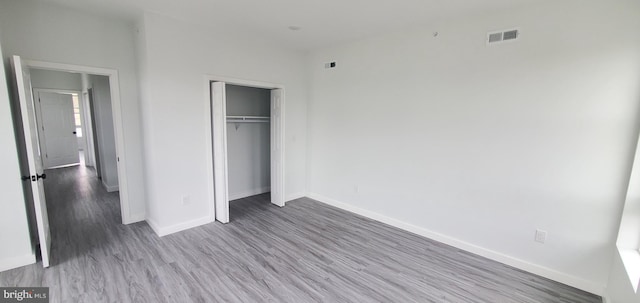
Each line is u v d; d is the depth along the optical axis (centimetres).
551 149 257
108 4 283
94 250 299
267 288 243
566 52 244
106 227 357
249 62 398
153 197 343
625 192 228
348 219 406
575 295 242
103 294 229
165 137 329
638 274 190
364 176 412
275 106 450
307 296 234
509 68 273
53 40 290
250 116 479
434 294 240
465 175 312
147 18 302
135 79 348
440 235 338
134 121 354
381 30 351
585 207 245
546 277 267
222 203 378
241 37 384
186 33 332
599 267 242
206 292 235
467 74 301
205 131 364
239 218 402
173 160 339
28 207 288
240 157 495
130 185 362
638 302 173
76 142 771
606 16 225
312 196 500
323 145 467
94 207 430
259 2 273
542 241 268
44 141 709
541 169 263
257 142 519
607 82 228
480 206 304
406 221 369
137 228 355
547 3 249
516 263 283
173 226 347
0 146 243
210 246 316
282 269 273
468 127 305
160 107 321
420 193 352
